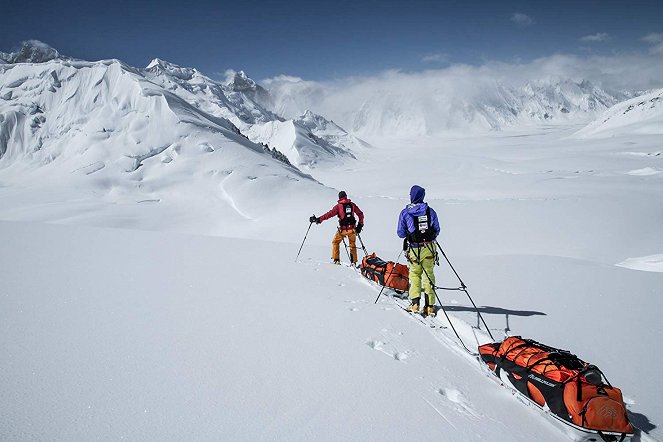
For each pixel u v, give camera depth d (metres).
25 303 5.39
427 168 157.38
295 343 4.55
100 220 56.22
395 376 4.00
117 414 2.93
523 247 32.56
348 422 3.09
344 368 4.03
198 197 69.81
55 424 2.76
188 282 6.99
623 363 4.93
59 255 8.89
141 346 4.17
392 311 6.26
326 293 6.91
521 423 3.49
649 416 3.87
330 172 178.12
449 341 5.31
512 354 4.22
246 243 12.43
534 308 6.89
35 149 119.69
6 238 10.89
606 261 29.05
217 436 2.76
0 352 3.84
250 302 6.00
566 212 41.59
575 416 3.30
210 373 3.68
